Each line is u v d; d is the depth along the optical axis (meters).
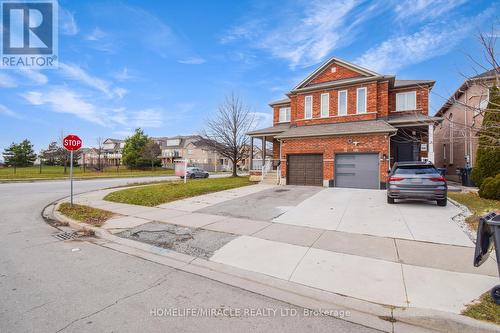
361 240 5.71
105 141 80.50
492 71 5.89
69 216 8.30
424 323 3.07
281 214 8.30
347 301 3.46
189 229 6.75
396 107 17.77
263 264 4.62
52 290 3.75
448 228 6.50
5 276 4.19
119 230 6.77
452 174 19.42
